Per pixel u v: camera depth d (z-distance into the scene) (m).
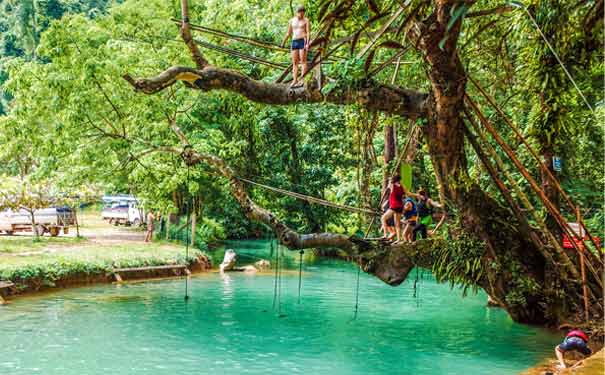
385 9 10.70
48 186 27.25
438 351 12.14
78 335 12.91
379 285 20.89
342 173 30.44
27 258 20.00
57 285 18.48
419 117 12.82
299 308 16.50
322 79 12.42
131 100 20.12
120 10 23.94
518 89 15.70
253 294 18.62
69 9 54.00
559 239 13.77
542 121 13.33
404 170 13.60
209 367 10.79
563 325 13.48
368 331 13.82
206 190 30.19
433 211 18.14
